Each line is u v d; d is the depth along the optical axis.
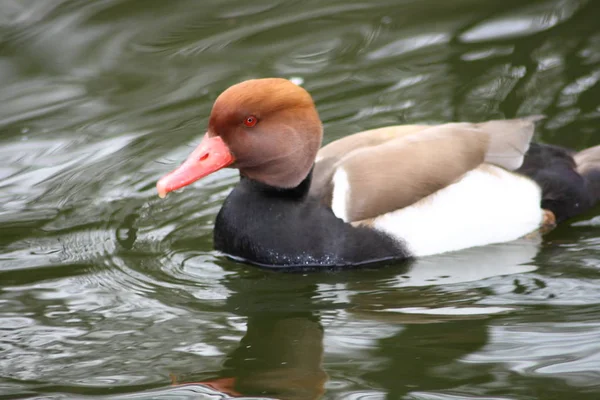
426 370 8.12
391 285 9.70
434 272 9.89
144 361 8.49
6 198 11.54
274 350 8.62
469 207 10.15
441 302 9.32
